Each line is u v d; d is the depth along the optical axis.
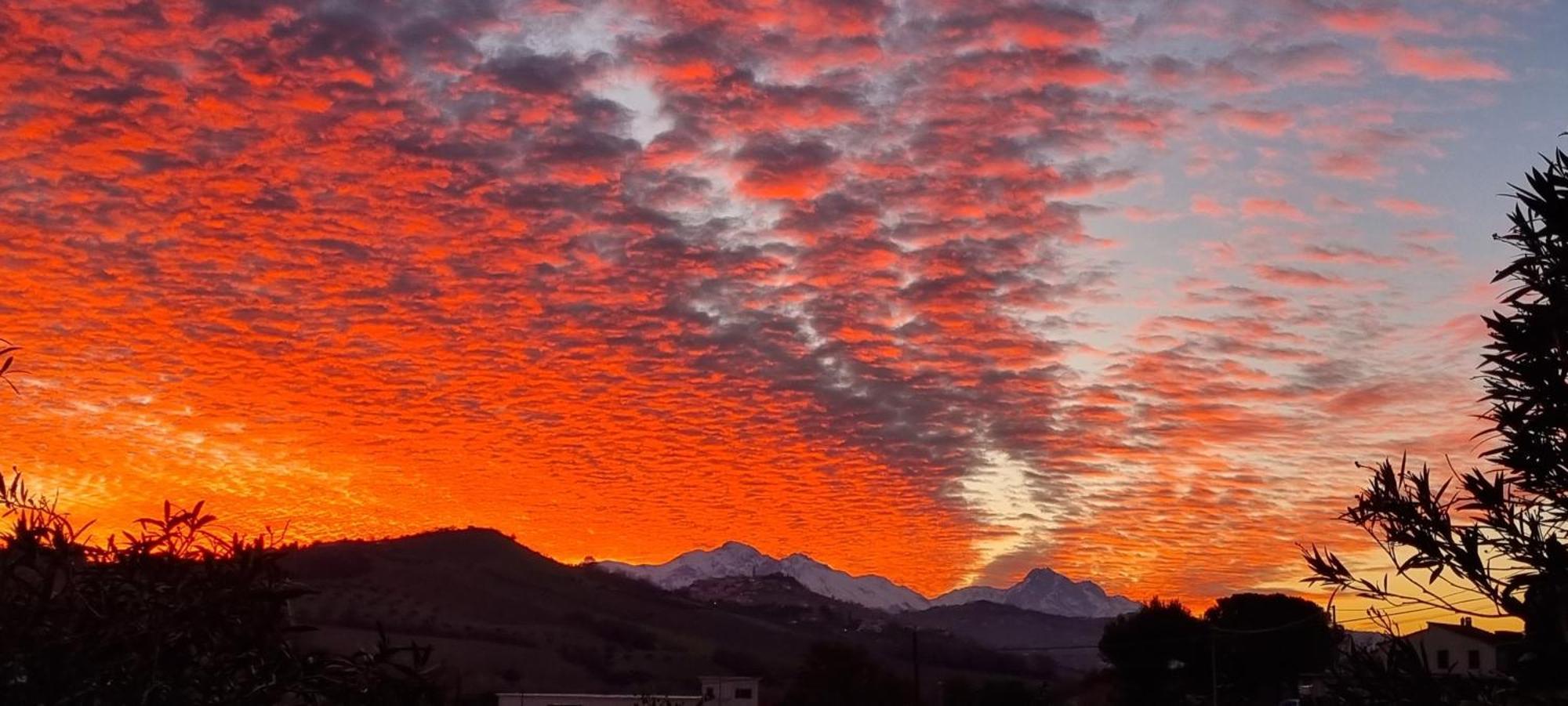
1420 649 7.03
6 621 5.73
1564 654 6.44
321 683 6.49
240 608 6.17
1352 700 7.11
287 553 6.37
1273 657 66.81
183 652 6.12
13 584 5.87
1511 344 6.62
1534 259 6.66
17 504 5.97
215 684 6.17
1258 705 68.69
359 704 6.55
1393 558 7.05
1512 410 6.65
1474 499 6.85
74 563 6.03
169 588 6.11
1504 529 6.75
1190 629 71.50
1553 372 6.52
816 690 73.44
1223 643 68.31
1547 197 6.62
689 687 75.00
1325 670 8.01
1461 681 6.86
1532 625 6.55
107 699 5.80
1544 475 6.66
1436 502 7.01
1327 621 8.27
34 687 5.70
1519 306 6.68
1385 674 6.98
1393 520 7.07
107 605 5.96
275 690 6.25
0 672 5.69
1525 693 6.57
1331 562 7.24
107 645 5.85
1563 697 6.42
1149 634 73.19
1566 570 6.46
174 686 6.02
